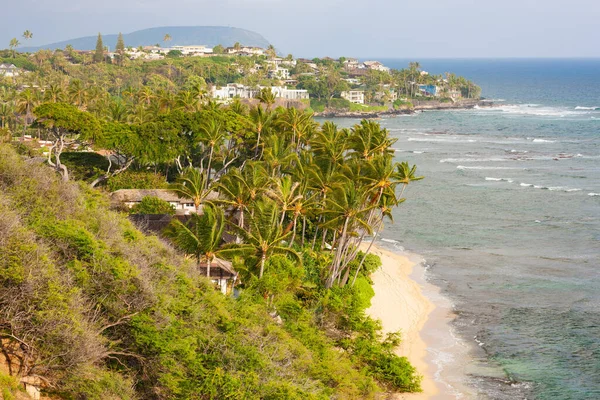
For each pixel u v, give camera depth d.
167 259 43.31
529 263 76.31
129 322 33.75
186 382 32.53
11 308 28.94
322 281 61.50
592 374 49.94
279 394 32.81
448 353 53.25
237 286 53.91
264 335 39.59
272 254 50.31
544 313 61.50
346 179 63.28
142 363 33.38
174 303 36.72
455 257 79.00
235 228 52.94
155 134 84.00
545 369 50.72
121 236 42.06
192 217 50.59
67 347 29.25
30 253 30.77
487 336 56.59
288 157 73.31
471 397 46.12
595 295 66.00
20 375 28.61
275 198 56.47
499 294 66.56
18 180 42.84
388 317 59.66
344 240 65.06
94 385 29.50
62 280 31.97
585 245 83.19
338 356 45.12
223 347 35.41
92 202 51.62
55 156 85.44
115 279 33.88
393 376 46.72
